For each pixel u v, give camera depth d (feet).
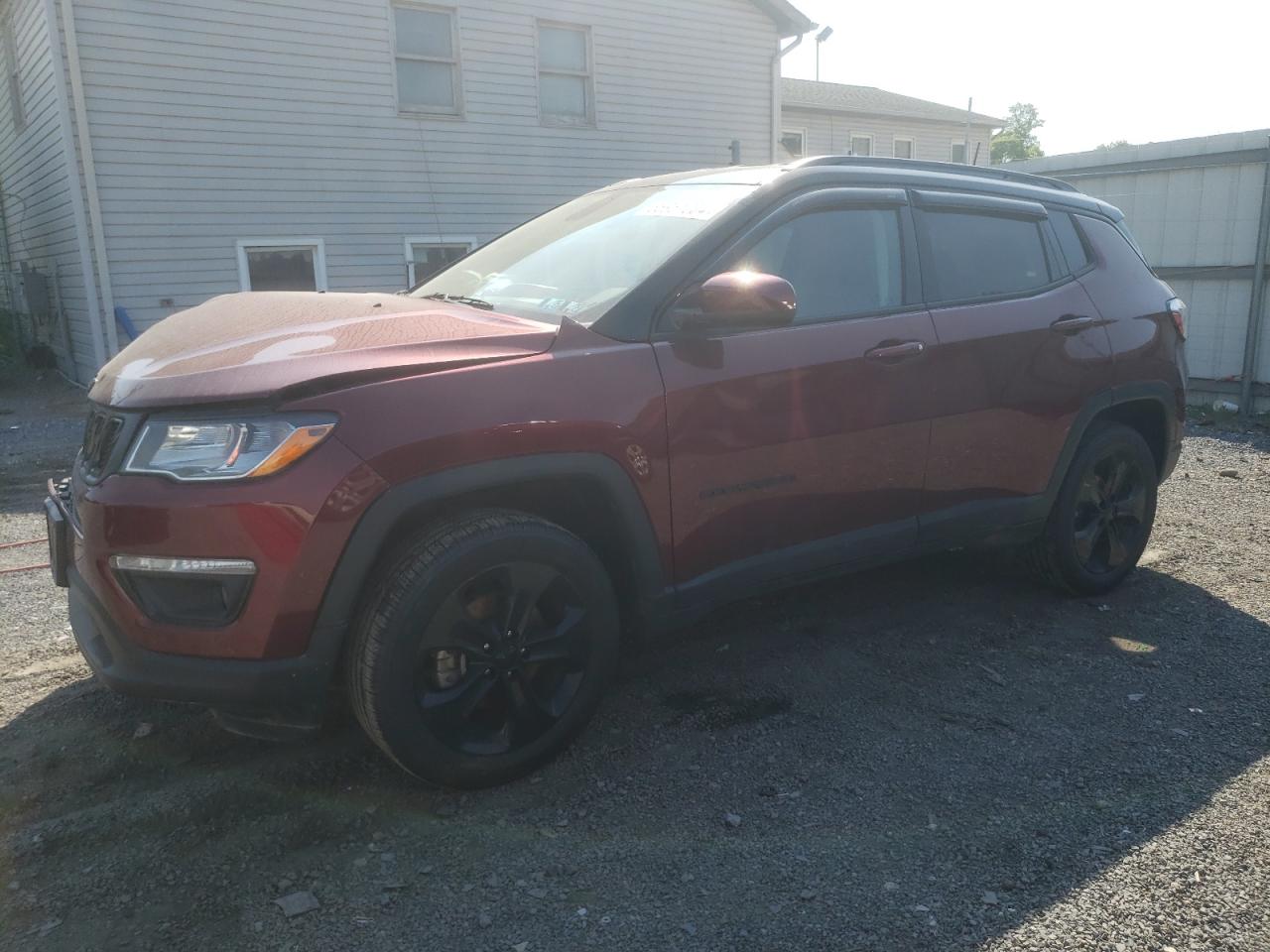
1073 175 33.60
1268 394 29.58
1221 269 30.19
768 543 10.55
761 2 50.42
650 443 9.41
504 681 9.00
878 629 13.01
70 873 7.89
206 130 36.58
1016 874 7.88
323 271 39.93
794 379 10.33
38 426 31.07
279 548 7.77
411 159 41.39
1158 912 7.41
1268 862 8.02
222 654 7.95
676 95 48.91
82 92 33.99
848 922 7.31
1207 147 29.86
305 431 7.86
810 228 11.02
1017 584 14.79
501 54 43.16
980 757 9.71
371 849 8.22
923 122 102.06
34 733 10.17
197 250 37.04
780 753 9.79
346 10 38.91
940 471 11.80
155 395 8.14
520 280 11.46
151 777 9.29
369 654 8.23
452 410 8.35
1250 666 11.87
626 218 11.69
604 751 9.84
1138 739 10.08
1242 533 17.61
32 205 44.73
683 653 12.25
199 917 7.38
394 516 8.14
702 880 7.82
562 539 9.08
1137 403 14.20
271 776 9.30
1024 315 12.50
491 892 7.68
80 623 9.04
